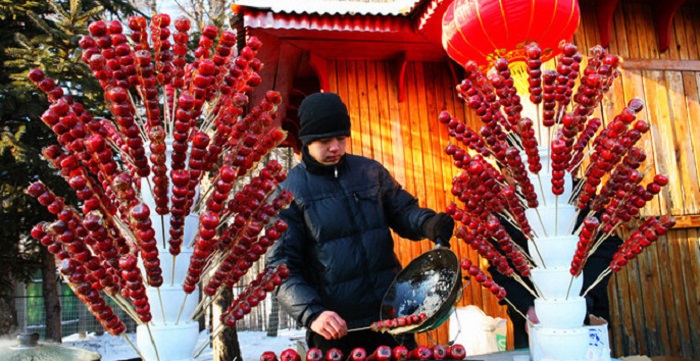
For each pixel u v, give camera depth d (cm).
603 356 128
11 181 749
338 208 215
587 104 125
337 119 206
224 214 113
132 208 96
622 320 396
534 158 127
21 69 771
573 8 240
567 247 128
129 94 107
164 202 104
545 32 241
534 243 131
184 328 108
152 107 104
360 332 210
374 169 230
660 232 126
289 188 218
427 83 452
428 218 209
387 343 209
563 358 126
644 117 411
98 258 99
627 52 415
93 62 100
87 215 96
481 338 320
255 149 114
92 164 108
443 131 447
